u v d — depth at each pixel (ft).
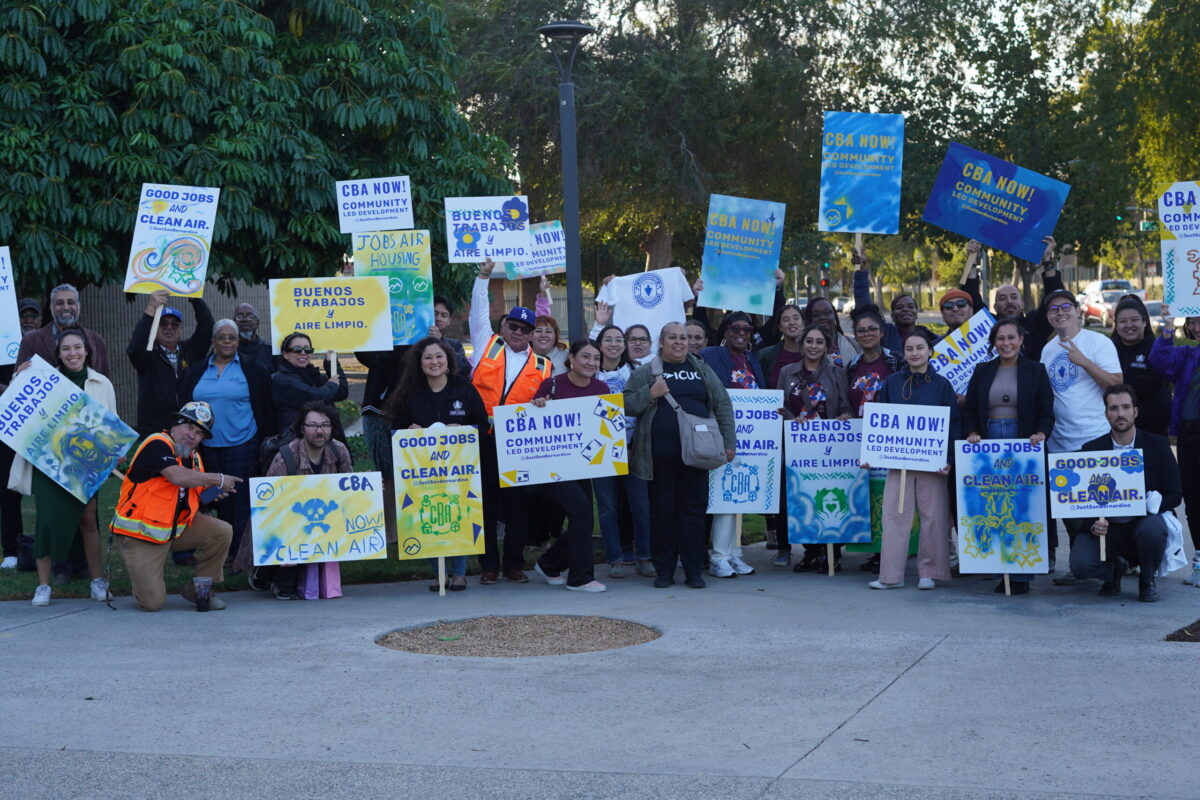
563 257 47.50
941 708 20.35
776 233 38.96
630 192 96.32
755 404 33.19
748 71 92.99
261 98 48.55
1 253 33.60
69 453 29.81
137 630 27.07
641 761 18.07
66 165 45.62
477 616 28.27
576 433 31.22
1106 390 29.25
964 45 99.09
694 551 31.48
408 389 31.68
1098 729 19.06
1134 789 16.52
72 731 19.85
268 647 25.36
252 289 96.84
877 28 94.02
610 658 24.14
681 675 22.76
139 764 18.30
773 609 28.63
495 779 17.46
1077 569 29.32
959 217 37.91
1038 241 37.47
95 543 30.99
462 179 53.93
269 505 30.17
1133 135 108.68
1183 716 19.61
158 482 28.89
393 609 29.25
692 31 95.20
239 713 20.72
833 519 33.06
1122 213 108.99
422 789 17.13
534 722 20.04
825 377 33.76
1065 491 28.89
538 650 25.13
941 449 30.45
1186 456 31.01
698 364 31.99
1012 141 100.07
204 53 47.16
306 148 49.47
